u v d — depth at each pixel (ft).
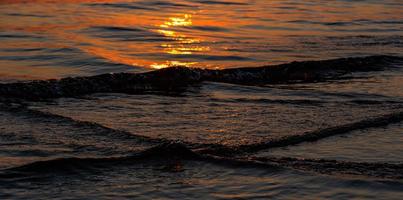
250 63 109.19
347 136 57.82
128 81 85.35
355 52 123.13
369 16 194.39
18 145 53.21
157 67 103.71
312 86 88.28
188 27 155.63
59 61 104.68
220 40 136.36
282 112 68.74
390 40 142.41
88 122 61.87
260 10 198.29
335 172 46.57
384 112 68.59
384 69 104.06
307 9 207.10
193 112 68.69
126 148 53.36
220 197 41.45
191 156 49.32
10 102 71.72
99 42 126.93
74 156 50.62
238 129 60.44
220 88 85.05
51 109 69.00
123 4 197.88
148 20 165.17
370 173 46.62
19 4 184.03
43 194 41.52
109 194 41.75
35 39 126.11
